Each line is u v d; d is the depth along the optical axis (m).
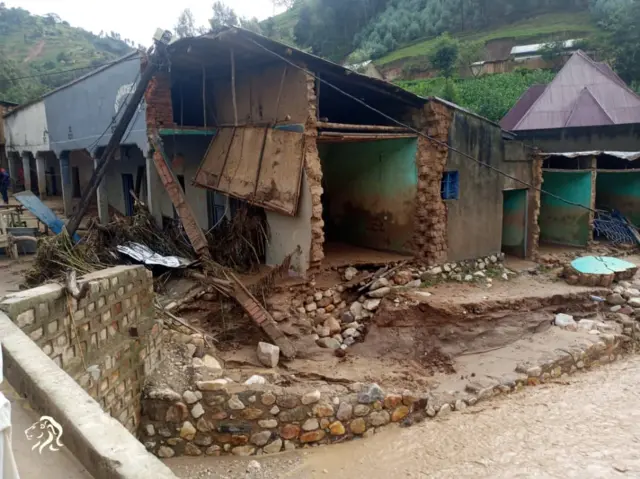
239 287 10.55
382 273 12.38
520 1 60.50
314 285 11.30
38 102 21.64
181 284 11.25
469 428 7.83
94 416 3.52
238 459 7.62
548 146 24.06
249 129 12.30
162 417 7.86
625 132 22.06
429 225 12.92
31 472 3.19
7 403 2.50
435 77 45.81
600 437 7.09
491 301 11.20
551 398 8.65
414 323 10.76
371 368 9.63
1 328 4.90
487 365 9.78
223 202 14.39
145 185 17.42
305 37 66.38
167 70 12.10
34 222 19.30
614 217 19.45
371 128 11.98
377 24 63.56
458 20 61.69
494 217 14.73
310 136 10.88
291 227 11.54
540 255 16.31
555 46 44.00
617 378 9.47
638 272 14.86
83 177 23.80
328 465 7.34
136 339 7.88
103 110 16.45
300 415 7.82
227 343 10.37
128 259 11.36
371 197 14.30
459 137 13.34
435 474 6.73
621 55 37.53
